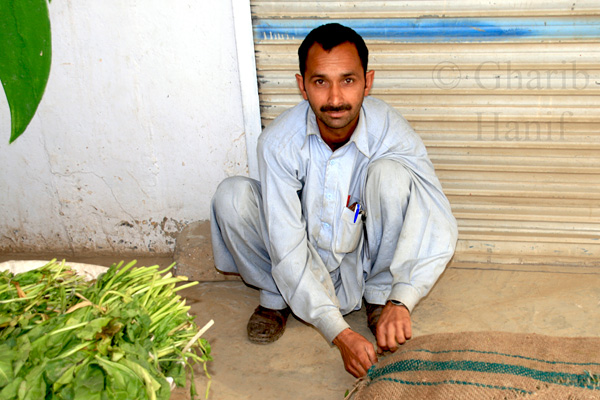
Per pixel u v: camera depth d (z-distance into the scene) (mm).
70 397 1099
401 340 1681
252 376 1952
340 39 1659
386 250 2037
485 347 1568
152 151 2727
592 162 2541
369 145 1970
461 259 2785
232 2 2385
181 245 2717
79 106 2668
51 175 2830
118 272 1517
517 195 2645
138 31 2506
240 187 2029
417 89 2516
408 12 2375
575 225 2668
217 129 2658
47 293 1465
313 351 2090
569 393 1327
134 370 1154
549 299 2385
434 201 1947
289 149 1897
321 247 2059
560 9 2299
